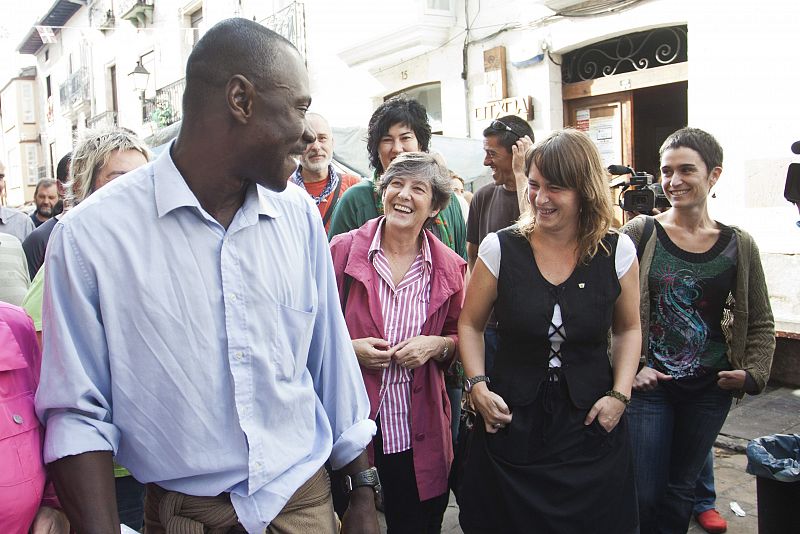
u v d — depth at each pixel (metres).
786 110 5.05
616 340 2.26
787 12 4.98
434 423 2.41
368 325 2.39
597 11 6.37
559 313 2.08
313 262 1.56
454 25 8.05
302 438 1.47
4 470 1.30
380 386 2.36
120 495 2.21
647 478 2.62
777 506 2.33
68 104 24.97
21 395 1.38
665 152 2.66
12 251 2.82
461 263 2.56
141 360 1.29
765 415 4.65
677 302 2.61
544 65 7.01
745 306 2.55
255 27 1.31
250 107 1.29
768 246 5.25
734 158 5.41
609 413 2.09
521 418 2.09
